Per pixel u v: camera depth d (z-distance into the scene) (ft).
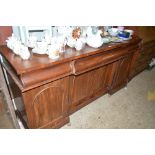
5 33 4.04
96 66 4.82
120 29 5.98
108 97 7.22
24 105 3.66
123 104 6.86
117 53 5.60
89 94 6.00
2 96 3.45
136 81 8.92
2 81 3.18
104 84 6.52
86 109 6.33
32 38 3.93
